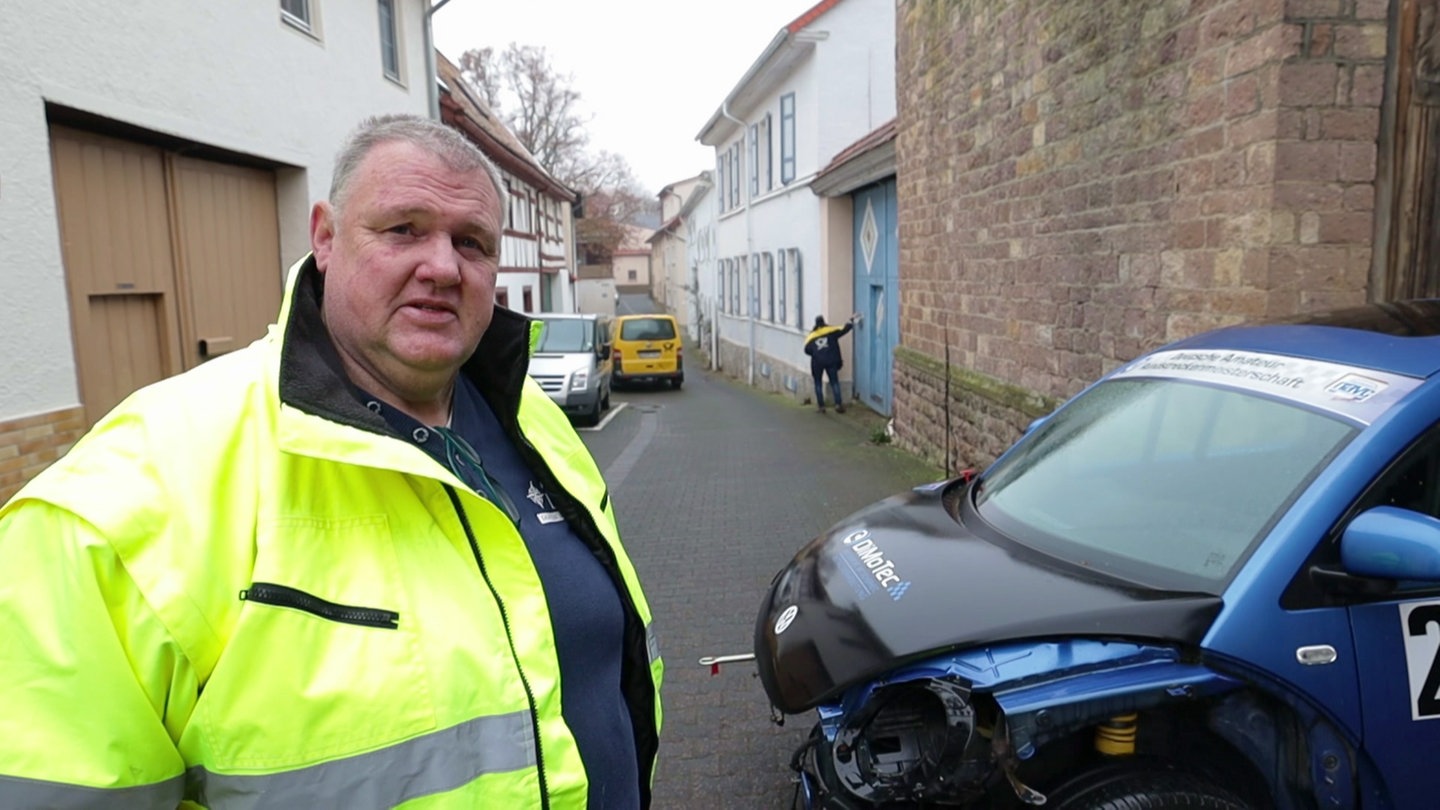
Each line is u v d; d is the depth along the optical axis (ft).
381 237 4.33
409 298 4.31
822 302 54.03
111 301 18.95
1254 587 6.79
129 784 3.33
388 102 32.96
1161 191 16.56
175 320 21.22
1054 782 6.89
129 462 3.59
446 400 5.06
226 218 23.62
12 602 3.30
